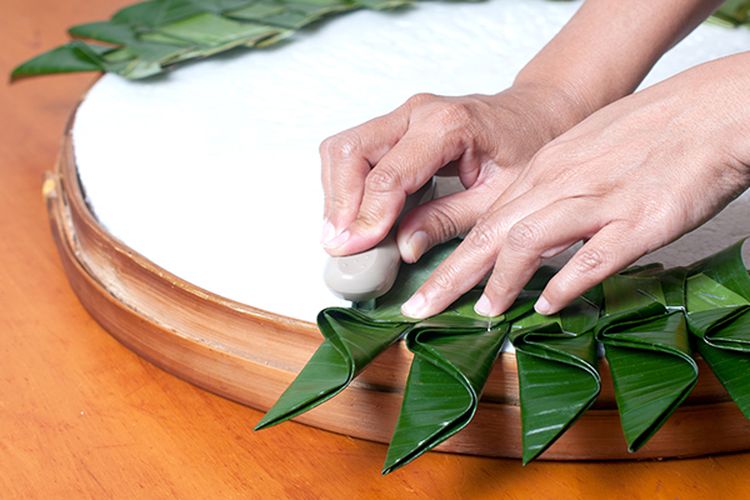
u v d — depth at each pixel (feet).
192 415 2.89
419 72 3.54
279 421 2.47
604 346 2.60
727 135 2.53
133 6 4.00
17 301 3.26
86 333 3.15
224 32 3.81
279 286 2.84
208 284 2.89
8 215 3.60
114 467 2.75
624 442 2.70
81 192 3.27
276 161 3.13
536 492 2.67
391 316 2.68
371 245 2.68
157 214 3.07
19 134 4.00
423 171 2.71
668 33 3.00
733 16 3.72
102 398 2.94
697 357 2.64
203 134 3.28
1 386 2.98
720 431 2.71
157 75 3.61
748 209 2.95
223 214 3.01
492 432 2.72
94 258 3.14
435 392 2.52
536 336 2.60
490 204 2.80
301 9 3.93
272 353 2.82
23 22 4.80
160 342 2.97
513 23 3.80
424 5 3.94
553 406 2.46
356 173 2.75
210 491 2.69
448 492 2.68
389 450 2.44
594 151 2.60
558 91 2.93
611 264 2.53
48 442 2.82
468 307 2.68
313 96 3.44
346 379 2.50
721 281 2.69
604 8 3.02
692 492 2.66
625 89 2.98
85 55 3.66
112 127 3.38
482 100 2.85
